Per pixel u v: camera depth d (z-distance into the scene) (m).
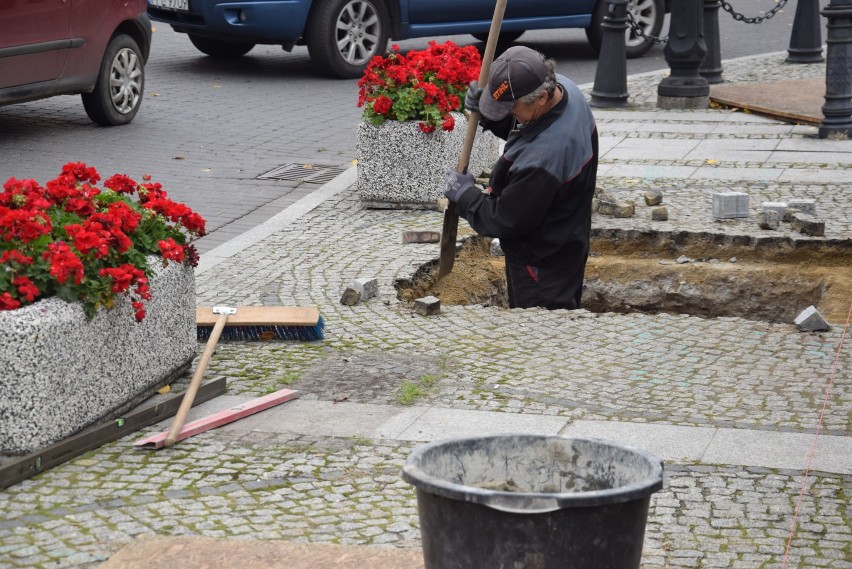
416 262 7.58
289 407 5.21
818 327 6.25
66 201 5.03
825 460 4.62
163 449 4.71
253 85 14.66
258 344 6.06
